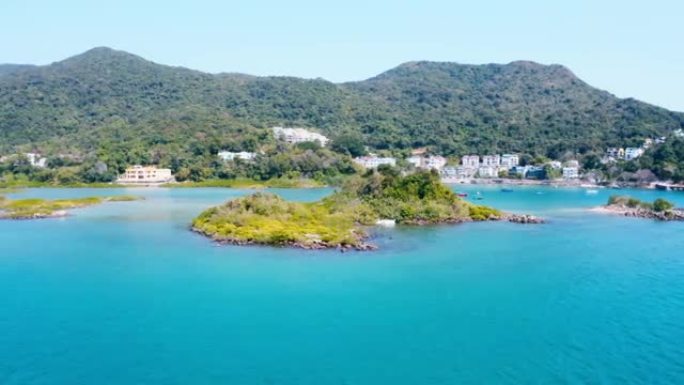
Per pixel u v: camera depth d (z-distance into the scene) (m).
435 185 152.50
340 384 48.19
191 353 54.19
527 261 93.25
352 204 144.38
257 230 112.69
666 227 135.38
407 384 48.31
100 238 114.94
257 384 48.19
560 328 60.94
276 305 68.25
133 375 49.69
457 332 59.75
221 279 80.06
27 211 155.75
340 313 65.44
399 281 79.50
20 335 58.47
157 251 100.25
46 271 85.12
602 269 87.50
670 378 49.22
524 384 48.25
